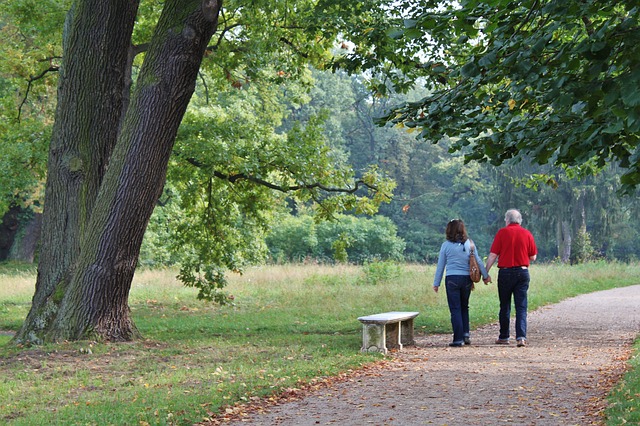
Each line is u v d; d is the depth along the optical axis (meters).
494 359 10.66
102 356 11.34
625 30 5.13
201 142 19.08
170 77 12.60
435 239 79.56
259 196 20.77
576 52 5.28
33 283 28.02
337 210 20.09
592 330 14.33
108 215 12.74
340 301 21.64
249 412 7.43
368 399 7.95
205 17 12.59
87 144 13.58
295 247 54.69
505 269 12.27
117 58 13.78
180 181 20.28
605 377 8.88
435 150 85.94
